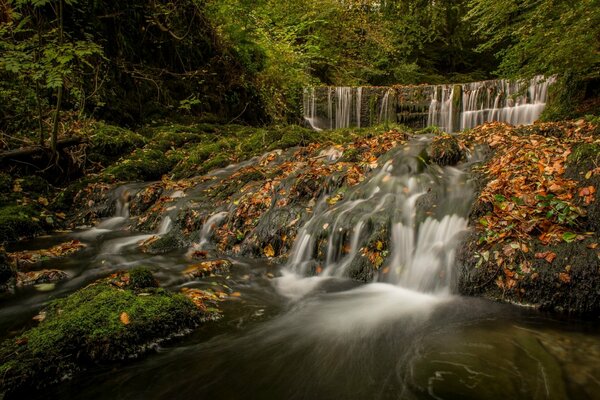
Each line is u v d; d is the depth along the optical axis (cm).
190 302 334
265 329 321
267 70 1533
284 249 501
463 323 313
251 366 268
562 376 237
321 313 351
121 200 723
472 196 439
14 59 633
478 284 354
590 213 354
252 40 1472
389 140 688
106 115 1038
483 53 2314
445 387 233
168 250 540
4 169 743
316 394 237
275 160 793
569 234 340
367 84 2173
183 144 1030
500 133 617
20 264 470
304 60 1811
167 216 623
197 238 567
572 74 819
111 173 813
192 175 827
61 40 695
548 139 530
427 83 2202
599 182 367
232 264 477
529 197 393
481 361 258
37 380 237
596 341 275
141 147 963
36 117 848
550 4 621
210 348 289
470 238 378
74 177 842
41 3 681
